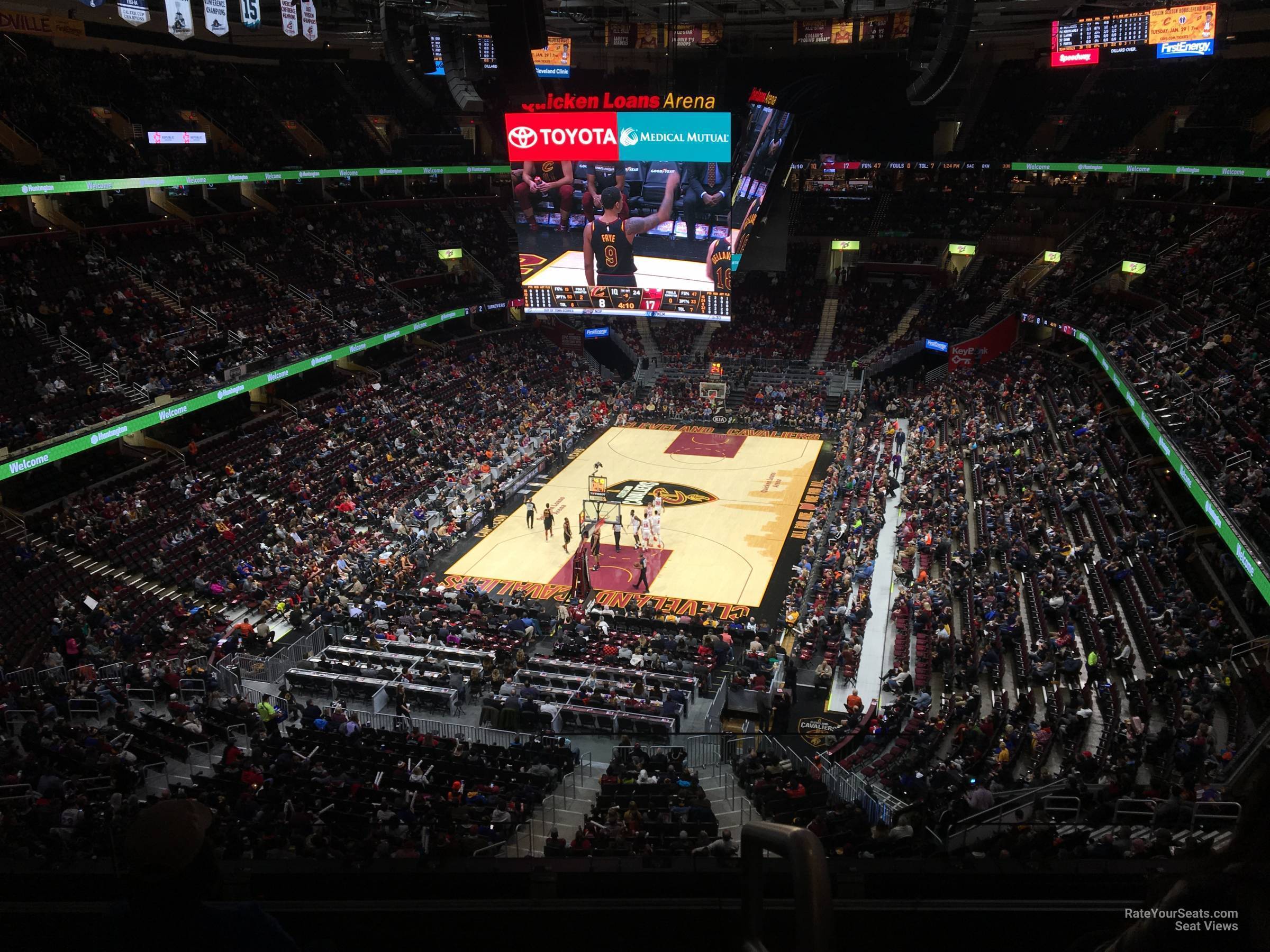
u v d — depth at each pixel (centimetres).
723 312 4234
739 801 2236
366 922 529
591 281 4300
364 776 2209
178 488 3656
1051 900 527
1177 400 3341
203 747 2395
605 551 4022
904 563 3438
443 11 4322
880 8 4522
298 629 3241
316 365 4519
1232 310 3912
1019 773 2167
